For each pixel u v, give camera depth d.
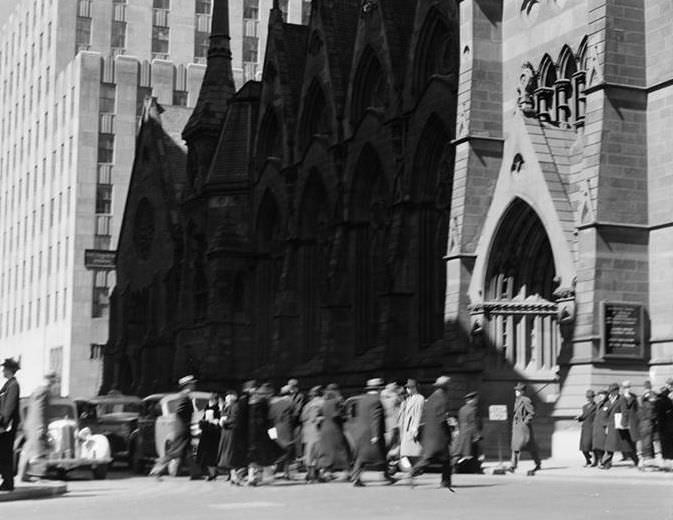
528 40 45.62
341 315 60.25
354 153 60.28
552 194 40.03
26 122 148.00
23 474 31.91
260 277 73.25
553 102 44.16
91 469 36.41
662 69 38.53
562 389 38.34
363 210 60.66
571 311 38.56
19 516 21.12
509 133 42.47
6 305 152.25
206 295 76.88
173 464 36.91
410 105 54.59
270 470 32.44
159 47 133.88
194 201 80.19
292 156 68.81
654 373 37.66
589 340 37.47
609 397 33.78
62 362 122.31
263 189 72.38
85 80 124.25
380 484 30.08
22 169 148.75
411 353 53.12
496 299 43.19
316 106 67.31
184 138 84.50
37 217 138.88
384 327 53.66
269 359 71.50
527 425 33.22
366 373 55.38
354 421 33.88
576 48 42.88
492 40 47.03
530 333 43.00
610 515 19.44
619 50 38.81
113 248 123.19
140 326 97.88
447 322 45.66
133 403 46.44
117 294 102.81
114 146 124.69
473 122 46.12
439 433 27.11
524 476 32.41
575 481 29.72
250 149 76.19
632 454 33.38
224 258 73.56
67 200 125.88
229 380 72.69
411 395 30.00
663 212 38.12
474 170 45.91
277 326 66.75
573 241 39.41
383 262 58.44
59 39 132.50
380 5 58.72
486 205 45.91
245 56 136.12
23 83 151.12
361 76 61.03
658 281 38.06
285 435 33.38
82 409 45.88
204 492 28.11
